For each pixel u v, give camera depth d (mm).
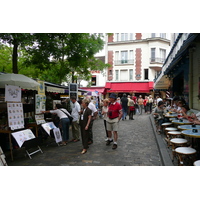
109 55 29000
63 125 6863
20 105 5801
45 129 6617
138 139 7434
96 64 18203
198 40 6074
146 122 12102
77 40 9672
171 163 4309
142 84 27234
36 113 6840
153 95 26375
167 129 5645
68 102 10172
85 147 5715
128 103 13586
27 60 11047
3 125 5543
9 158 5406
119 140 7301
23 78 6281
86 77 19125
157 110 8125
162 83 16797
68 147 6500
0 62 15273
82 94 16922
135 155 5410
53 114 7879
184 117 5941
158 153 5598
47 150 6184
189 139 5211
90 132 6793
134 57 27938
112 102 6266
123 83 28062
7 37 6598
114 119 6137
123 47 28406
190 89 7840
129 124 11328
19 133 5402
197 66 7035
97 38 12617
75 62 11023
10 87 5410
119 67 28578
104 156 5367
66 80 21094
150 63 27016
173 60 7426
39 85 6973
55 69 14516
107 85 28438
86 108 5797
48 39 7938
